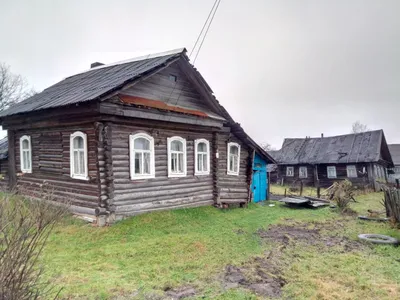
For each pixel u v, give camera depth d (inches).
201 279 209.0
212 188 513.0
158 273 216.1
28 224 126.3
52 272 207.2
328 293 191.9
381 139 1082.1
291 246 305.3
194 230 354.6
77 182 377.1
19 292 115.0
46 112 389.7
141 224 352.5
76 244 278.8
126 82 351.3
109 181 346.9
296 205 595.2
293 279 213.6
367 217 458.6
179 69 462.3
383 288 200.5
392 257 270.4
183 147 459.2
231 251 274.7
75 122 372.5
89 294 176.1
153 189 406.3
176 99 454.3
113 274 210.1
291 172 1245.1
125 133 373.7
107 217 343.3
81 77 524.1
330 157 1130.7
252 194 619.8
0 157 551.2
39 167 442.3
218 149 527.5
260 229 382.3
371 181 1018.1
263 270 229.8
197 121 455.5
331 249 296.2
